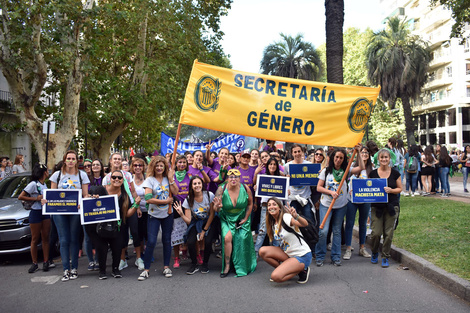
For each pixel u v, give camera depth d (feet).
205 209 22.17
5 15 48.21
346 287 18.80
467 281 17.46
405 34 119.65
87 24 52.26
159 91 73.36
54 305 17.56
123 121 80.38
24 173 31.99
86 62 52.54
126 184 22.53
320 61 105.09
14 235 24.93
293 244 19.61
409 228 28.43
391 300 16.96
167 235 21.90
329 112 23.03
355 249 26.68
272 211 19.80
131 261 25.76
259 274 21.56
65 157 22.61
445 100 161.68
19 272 23.57
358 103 23.12
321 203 23.39
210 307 16.76
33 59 50.06
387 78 119.14
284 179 23.02
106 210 20.88
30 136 51.60
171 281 20.74
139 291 19.17
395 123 142.20
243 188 21.77
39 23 48.06
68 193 21.44
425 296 17.35
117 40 76.89
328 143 23.07
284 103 22.91
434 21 169.07
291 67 103.19
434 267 19.69
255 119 22.80
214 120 22.57
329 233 26.86
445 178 47.19
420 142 184.85
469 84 155.53
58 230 21.71
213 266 23.72
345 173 22.16
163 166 21.39
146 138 99.14
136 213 23.48
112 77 73.31
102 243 21.38
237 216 21.66
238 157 32.65
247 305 16.87
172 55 75.51
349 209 24.03
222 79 22.71
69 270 21.70
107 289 19.66
